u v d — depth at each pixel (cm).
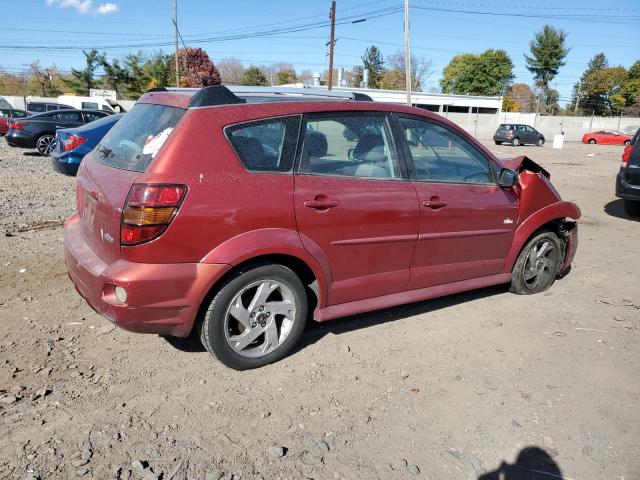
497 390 333
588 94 7525
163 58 5612
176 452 263
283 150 330
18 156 1457
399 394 324
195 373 336
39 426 278
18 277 482
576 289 522
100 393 310
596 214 944
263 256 328
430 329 416
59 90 6166
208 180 301
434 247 402
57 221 696
